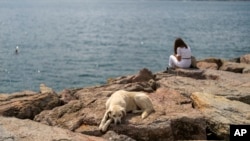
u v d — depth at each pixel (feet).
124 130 29.30
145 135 29.09
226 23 326.03
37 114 35.35
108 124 29.68
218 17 443.73
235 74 49.60
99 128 29.63
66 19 408.05
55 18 423.23
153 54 135.74
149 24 330.75
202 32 234.99
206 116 32.30
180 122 30.66
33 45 162.30
